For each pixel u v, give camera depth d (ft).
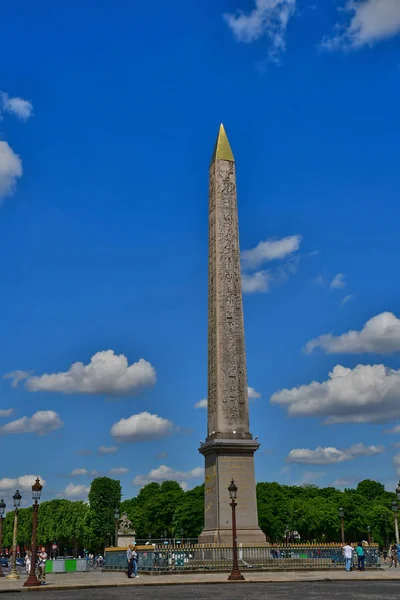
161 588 122.11
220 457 168.04
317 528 474.90
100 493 536.01
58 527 589.73
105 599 95.91
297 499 508.94
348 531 495.00
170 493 527.40
